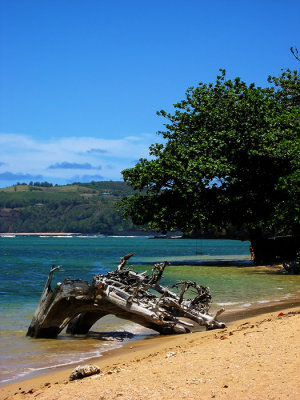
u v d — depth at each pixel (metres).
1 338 15.71
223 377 7.80
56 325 15.73
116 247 142.88
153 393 7.50
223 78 53.53
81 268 51.50
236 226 56.19
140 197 51.19
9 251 106.25
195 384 7.64
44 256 82.00
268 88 53.25
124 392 7.79
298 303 21.12
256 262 52.03
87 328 16.47
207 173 48.19
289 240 49.06
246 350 9.49
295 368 7.74
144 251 108.62
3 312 21.45
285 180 38.81
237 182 49.59
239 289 28.42
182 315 15.83
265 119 48.47
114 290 15.62
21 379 10.73
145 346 13.67
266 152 46.69
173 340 14.00
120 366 10.05
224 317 17.98
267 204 49.25
